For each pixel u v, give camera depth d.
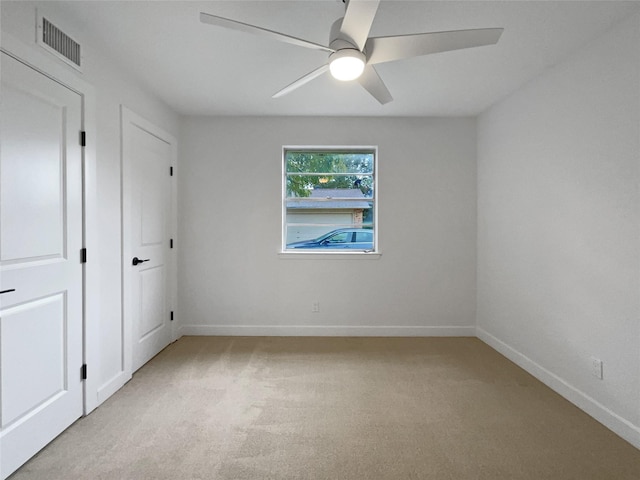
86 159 2.11
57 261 1.90
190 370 2.83
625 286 1.94
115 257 2.48
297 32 2.11
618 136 1.98
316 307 3.76
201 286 3.73
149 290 3.05
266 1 1.82
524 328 2.88
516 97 2.98
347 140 3.72
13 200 1.63
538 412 2.20
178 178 3.65
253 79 2.79
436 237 3.74
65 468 1.66
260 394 2.43
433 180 3.74
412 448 1.83
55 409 1.89
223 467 1.68
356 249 3.87
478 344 3.49
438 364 2.97
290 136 3.72
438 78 2.76
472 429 2.01
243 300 3.75
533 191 2.75
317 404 2.29
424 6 1.86
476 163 3.72
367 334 3.75
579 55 2.28
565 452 1.81
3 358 1.58
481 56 2.40
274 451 1.80
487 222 3.49
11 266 1.62
